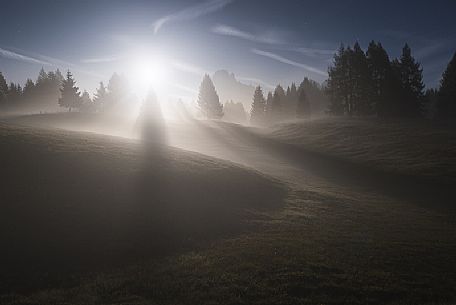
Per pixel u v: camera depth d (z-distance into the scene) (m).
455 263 19.66
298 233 23.72
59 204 24.86
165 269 17.92
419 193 41.53
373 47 104.56
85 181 28.84
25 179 27.62
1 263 18.33
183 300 14.93
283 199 32.66
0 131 37.06
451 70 100.19
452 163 51.56
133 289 16.03
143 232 22.58
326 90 110.44
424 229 26.95
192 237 22.42
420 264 19.16
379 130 77.88
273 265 18.16
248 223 25.38
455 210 34.31
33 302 15.03
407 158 56.69
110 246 20.66
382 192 41.81
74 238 21.28
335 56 107.81
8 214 22.86
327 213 29.58
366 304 14.76
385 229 26.17
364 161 58.34
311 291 15.69
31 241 20.56
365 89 102.62
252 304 14.57
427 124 82.06
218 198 30.16
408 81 100.94
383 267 18.48
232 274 17.16
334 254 20.06
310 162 61.84
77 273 17.80
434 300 15.33
